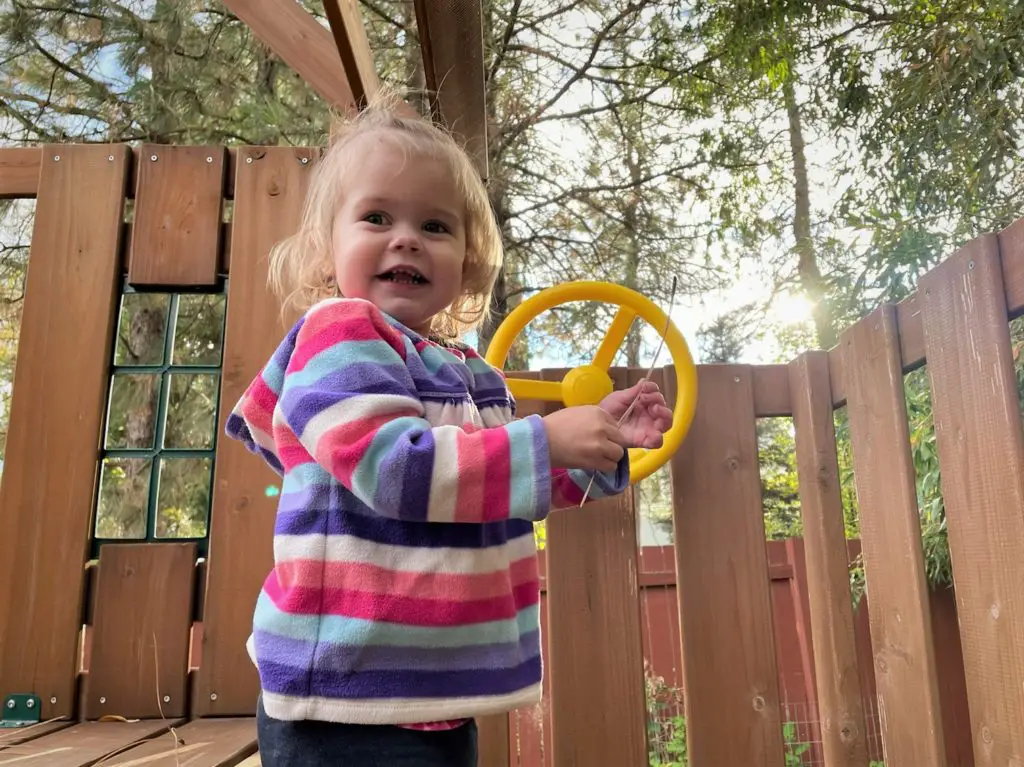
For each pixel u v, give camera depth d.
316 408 0.85
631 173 6.52
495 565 0.92
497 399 1.10
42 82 5.45
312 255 1.25
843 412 3.92
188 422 5.32
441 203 1.08
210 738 1.50
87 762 1.29
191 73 5.57
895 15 5.49
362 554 0.86
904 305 1.53
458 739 0.88
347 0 1.95
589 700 1.76
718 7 6.07
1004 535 1.22
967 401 1.31
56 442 1.80
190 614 1.76
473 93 2.35
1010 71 4.06
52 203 1.93
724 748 1.73
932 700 1.41
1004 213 3.92
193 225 1.95
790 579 4.41
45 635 1.71
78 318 1.87
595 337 6.15
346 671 0.82
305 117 5.62
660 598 4.72
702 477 1.86
